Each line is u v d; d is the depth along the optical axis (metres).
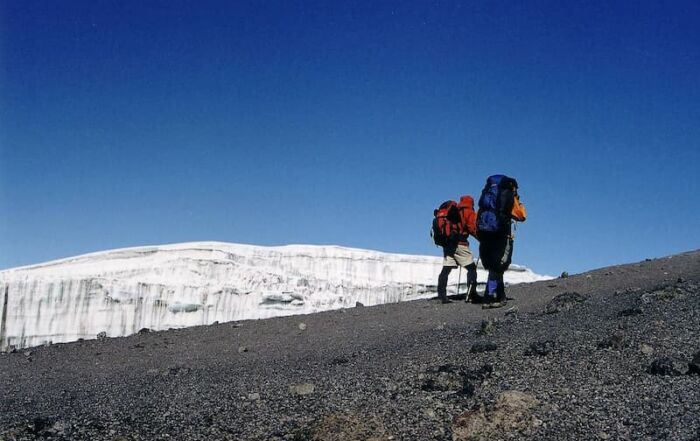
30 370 10.16
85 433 5.84
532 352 7.27
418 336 9.66
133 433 5.80
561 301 10.74
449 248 13.20
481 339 8.59
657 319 8.13
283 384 7.30
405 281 70.00
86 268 67.62
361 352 9.02
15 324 62.06
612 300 10.37
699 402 5.43
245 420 5.97
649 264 14.52
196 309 63.72
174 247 69.31
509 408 5.56
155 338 12.05
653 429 5.05
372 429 5.47
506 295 13.02
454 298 13.57
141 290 63.78
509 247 12.06
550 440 5.07
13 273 65.88
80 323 62.56
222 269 66.88
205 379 8.29
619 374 6.34
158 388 7.87
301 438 5.44
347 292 67.81
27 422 6.14
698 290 10.01
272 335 11.45
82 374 9.65
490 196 11.98
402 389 6.48
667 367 6.21
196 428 5.84
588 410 5.52
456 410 5.75
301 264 69.31
